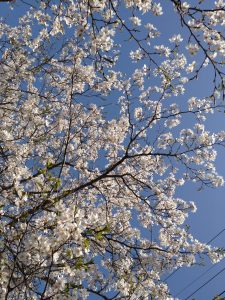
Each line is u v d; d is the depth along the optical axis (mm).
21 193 4629
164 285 7664
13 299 4793
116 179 8977
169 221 9000
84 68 9148
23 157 7359
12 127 8273
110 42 6445
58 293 3893
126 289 5246
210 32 6086
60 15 7207
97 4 6559
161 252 8812
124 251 8430
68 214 3801
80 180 9148
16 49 8945
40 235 4070
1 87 8125
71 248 3873
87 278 6969
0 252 4363
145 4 6641
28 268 4672
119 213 9594
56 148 9523
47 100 9281
